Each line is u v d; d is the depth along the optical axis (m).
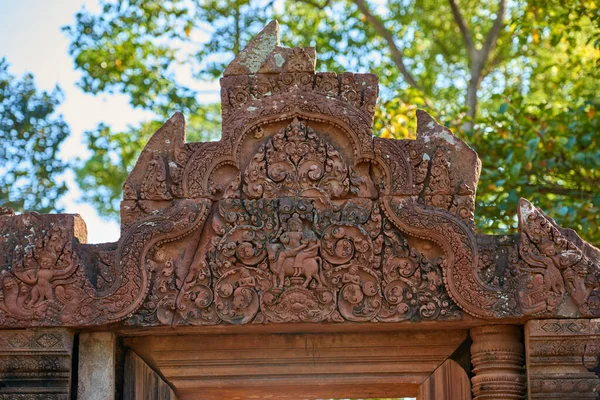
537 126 10.34
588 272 5.50
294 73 5.80
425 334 5.74
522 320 5.51
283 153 5.73
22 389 5.51
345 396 5.91
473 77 13.70
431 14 14.87
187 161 5.73
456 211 5.62
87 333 5.64
